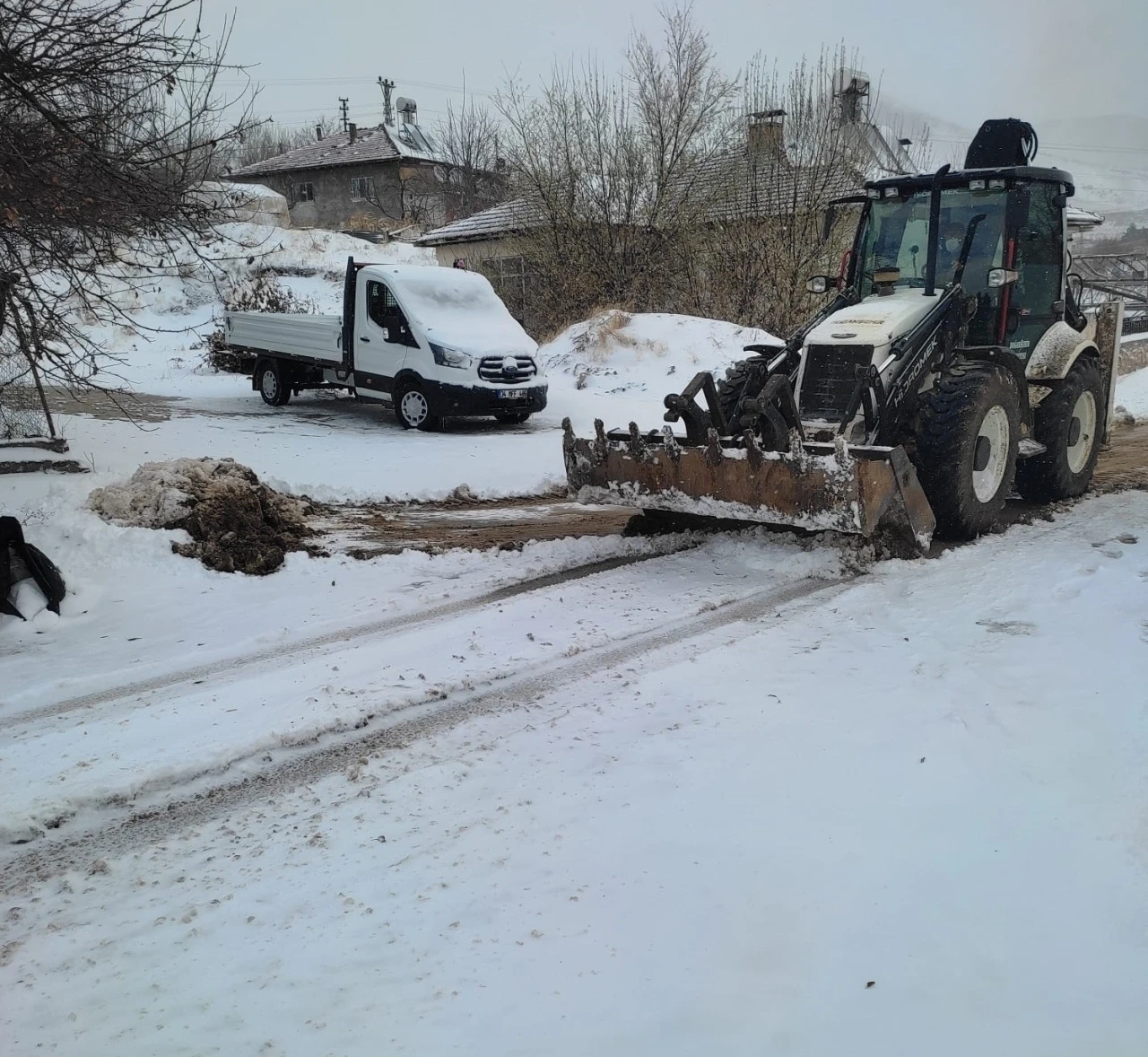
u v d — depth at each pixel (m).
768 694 4.42
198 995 2.60
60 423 11.20
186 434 11.51
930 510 6.44
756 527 7.04
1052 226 7.89
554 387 16.70
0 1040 2.46
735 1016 2.46
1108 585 5.73
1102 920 2.81
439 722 4.29
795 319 19.83
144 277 7.32
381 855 3.24
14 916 3.01
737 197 20.52
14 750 4.10
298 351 14.55
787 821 3.35
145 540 6.77
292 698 4.53
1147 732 3.91
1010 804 3.43
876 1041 2.37
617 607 5.73
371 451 11.16
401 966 2.68
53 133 5.90
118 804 3.67
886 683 4.49
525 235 22.50
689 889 2.97
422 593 6.11
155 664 5.07
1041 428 7.82
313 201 48.25
